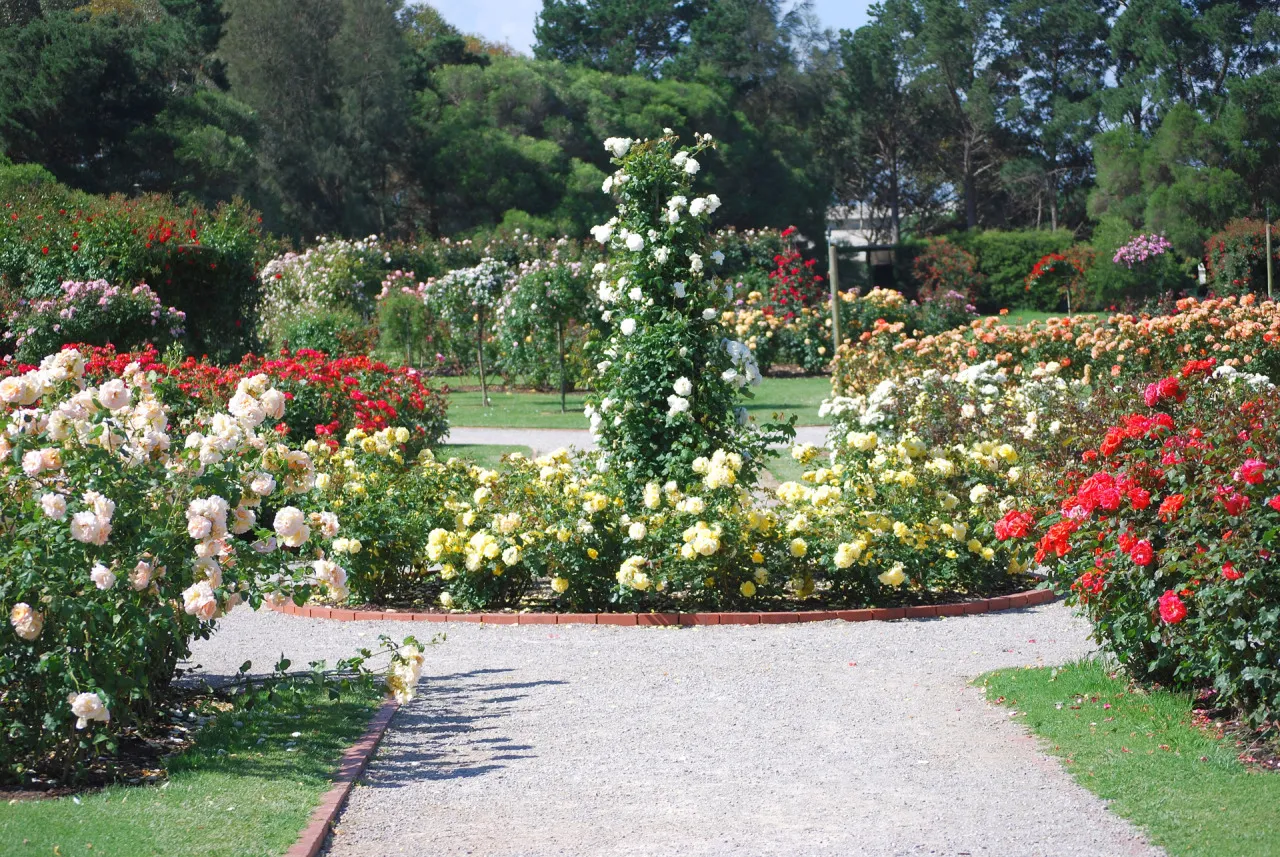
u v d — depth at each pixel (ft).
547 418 69.82
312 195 158.92
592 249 116.16
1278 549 15.60
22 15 146.20
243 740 17.21
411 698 18.62
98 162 130.82
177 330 56.29
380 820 14.55
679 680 21.04
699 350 29.58
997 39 204.23
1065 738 16.89
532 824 14.37
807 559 26.61
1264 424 17.76
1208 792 14.39
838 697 19.71
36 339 53.11
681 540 26.27
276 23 159.12
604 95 183.11
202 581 16.38
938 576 27.17
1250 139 155.84
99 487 16.20
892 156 209.15
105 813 13.92
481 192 166.20
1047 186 196.95
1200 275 126.31
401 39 173.37
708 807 14.84
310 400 43.29
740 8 205.46
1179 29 182.80
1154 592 17.13
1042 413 37.22
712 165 180.86
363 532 27.48
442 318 91.04
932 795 15.06
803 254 183.93
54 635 15.35
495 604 27.25
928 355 56.18
